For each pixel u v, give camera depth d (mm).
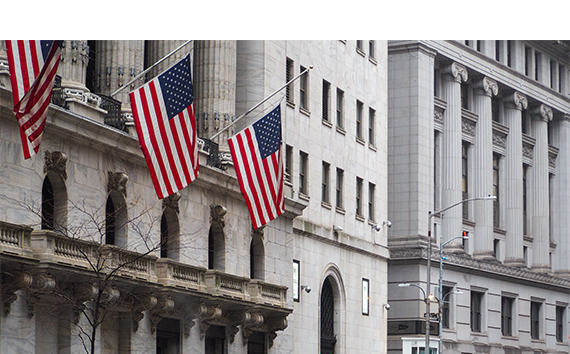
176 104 34906
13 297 31000
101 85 39969
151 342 39344
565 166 98938
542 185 94938
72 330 34312
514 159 90625
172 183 34625
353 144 62719
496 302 85438
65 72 35938
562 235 98062
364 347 62469
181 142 34906
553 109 97562
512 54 91812
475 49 85312
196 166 35562
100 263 34094
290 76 55312
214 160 46156
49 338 33875
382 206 66812
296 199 53812
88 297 33875
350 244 60969
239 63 52188
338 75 61125
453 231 80312
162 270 39000
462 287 80188
